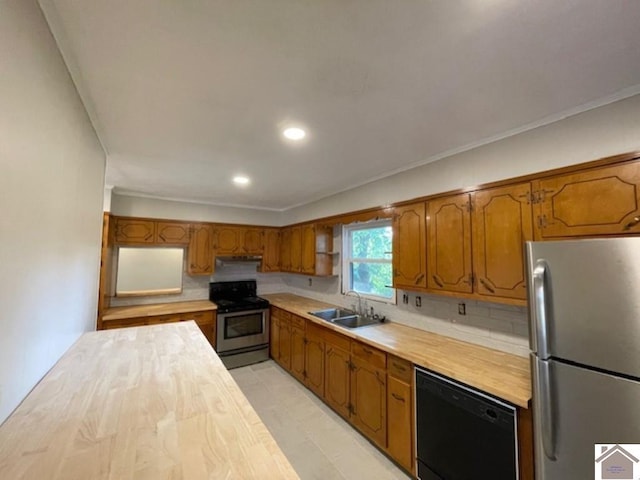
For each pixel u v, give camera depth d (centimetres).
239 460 74
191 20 99
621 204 136
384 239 327
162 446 78
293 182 314
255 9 94
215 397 106
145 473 68
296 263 430
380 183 292
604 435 108
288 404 302
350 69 125
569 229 153
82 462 71
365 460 221
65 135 123
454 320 238
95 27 101
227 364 392
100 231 213
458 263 206
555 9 92
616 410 105
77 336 161
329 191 356
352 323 328
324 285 415
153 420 91
